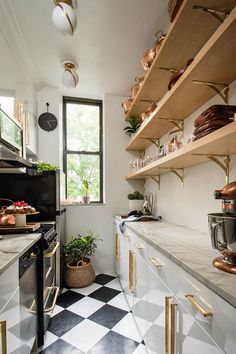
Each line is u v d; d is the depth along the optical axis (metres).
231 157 1.26
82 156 3.08
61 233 2.34
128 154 2.98
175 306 0.92
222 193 0.81
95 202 3.01
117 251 2.50
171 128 2.06
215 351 0.64
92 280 2.47
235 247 0.73
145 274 1.39
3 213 1.60
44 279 1.52
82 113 3.11
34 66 2.26
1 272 0.77
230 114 1.05
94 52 2.04
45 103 2.73
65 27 1.40
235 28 0.81
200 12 1.10
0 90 1.53
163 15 1.60
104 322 1.75
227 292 0.58
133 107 2.43
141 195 2.72
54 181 2.21
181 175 1.84
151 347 1.26
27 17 1.61
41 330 1.46
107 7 1.53
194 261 0.86
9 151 1.39
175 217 1.96
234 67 1.08
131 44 1.92
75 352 1.43
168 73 1.70
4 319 0.82
